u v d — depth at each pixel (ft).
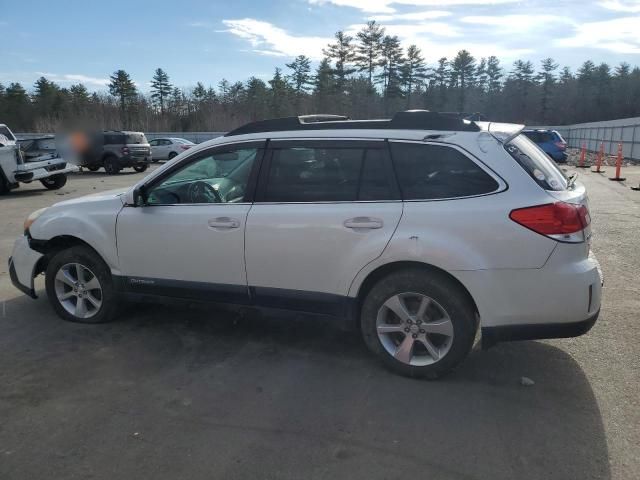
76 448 9.59
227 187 13.65
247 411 10.81
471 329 11.58
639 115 269.23
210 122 224.94
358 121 12.84
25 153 57.31
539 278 10.88
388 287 11.94
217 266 13.50
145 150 79.30
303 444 9.67
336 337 14.66
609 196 42.96
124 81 211.41
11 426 10.30
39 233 15.62
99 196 15.81
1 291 18.92
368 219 11.84
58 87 203.92
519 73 276.82
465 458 9.21
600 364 12.78
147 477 8.79
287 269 12.76
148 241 14.20
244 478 8.74
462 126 11.90
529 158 11.76
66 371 12.64
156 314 16.47
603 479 8.65
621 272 20.36
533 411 10.72
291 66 226.58
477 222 11.06
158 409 10.91
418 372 12.02
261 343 14.29
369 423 10.33
